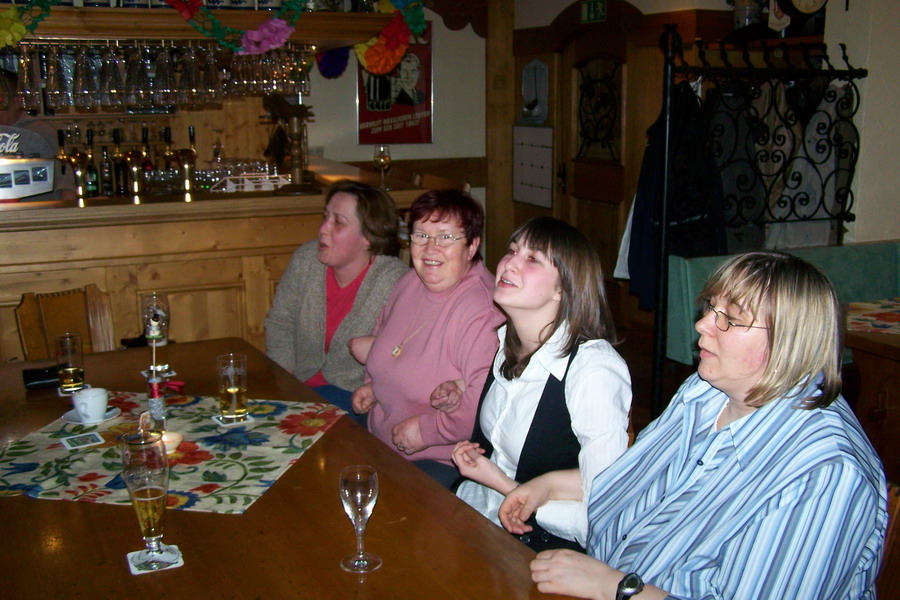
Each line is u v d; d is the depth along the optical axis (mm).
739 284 1132
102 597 1134
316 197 3695
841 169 3830
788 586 1036
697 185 3641
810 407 1116
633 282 3824
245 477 1532
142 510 1228
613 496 1399
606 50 5301
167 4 3348
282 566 1212
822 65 3832
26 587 1161
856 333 2430
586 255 1645
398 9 3760
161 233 3529
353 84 6008
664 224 3227
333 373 2633
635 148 5137
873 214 3873
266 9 3553
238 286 3730
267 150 4531
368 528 1331
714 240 3695
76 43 3611
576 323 1640
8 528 1341
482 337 2020
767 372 1109
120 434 1762
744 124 3867
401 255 3967
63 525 1350
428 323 2127
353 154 6129
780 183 3982
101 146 4922
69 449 1677
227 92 3971
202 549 1264
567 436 1638
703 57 3430
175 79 3922
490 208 6586
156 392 1786
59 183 4496
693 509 1182
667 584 1158
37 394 2025
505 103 6422
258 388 2076
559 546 1606
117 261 3480
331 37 3672
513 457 1695
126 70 3715
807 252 3646
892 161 3854
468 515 1381
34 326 2564
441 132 6352
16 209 3201
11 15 3125
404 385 2117
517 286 1641
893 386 2416
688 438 1289
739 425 1166
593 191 5605
